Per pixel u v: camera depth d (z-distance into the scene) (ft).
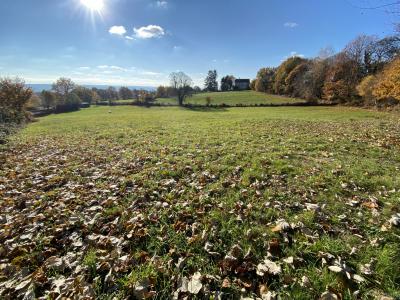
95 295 7.52
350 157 20.56
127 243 9.80
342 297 7.03
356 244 9.12
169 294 7.50
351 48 149.18
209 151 23.72
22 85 131.03
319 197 12.92
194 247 9.44
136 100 224.94
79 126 55.62
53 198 14.35
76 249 9.75
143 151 25.29
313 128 38.45
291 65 228.63
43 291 7.79
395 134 29.76
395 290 7.13
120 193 14.58
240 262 8.62
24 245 9.84
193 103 195.83
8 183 17.08
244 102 185.78
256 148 24.49
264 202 12.50
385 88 77.41
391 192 13.16
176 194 14.10
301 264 8.35
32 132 46.62
